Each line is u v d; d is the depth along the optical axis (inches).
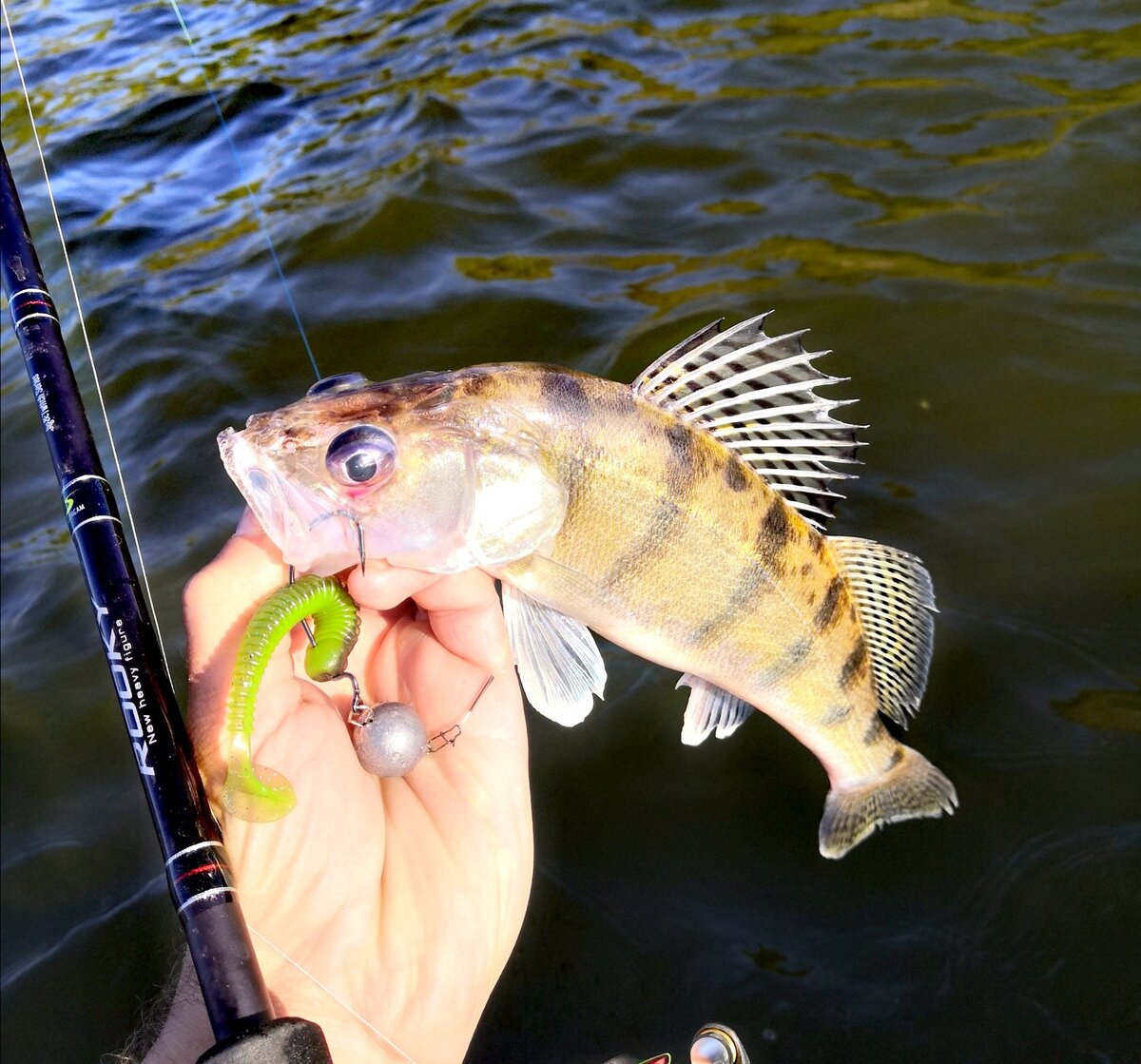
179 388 21.9
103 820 15.5
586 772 14.7
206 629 9.6
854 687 12.8
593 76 31.5
